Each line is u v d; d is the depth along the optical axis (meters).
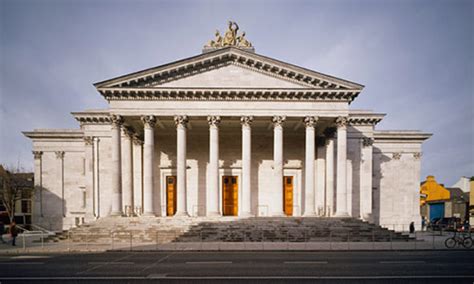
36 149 49.97
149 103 35.34
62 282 15.87
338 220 33.41
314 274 17.11
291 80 36.25
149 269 18.44
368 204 44.34
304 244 28.05
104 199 44.78
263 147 44.12
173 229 31.38
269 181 43.78
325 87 35.81
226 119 37.22
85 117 44.94
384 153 51.66
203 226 31.97
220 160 43.59
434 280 16.06
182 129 35.31
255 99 35.69
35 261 21.39
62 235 31.61
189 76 36.00
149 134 35.19
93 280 16.16
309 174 35.62
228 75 36.22
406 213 50.81
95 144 45.22
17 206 61.25
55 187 49.72
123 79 34.38
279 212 35.25
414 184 51.31
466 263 20.44
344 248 26.25
